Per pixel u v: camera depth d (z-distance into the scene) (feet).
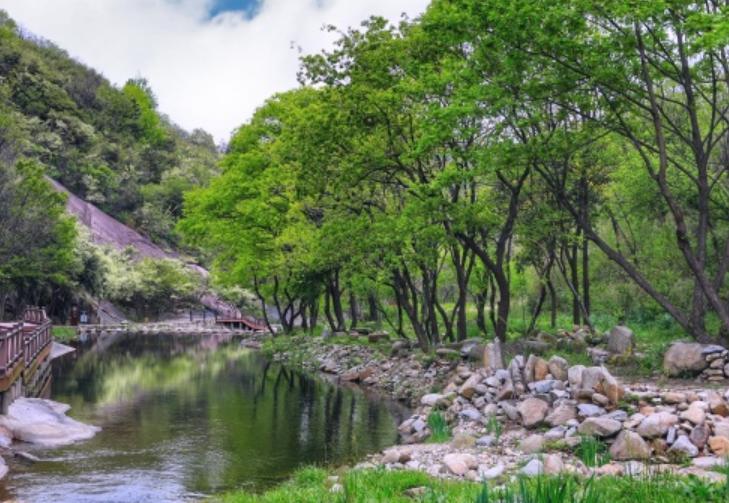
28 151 254.68
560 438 37.96
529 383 48.06
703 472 28.48
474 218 64.28
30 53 333.42
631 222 94.07
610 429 35.96
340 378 87.04
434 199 61.67
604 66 44.83
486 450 38.88
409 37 65.05
